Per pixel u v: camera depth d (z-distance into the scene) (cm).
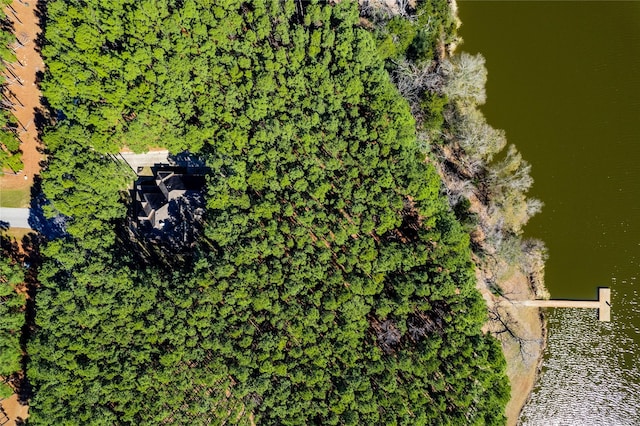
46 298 6956
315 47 6912
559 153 7769
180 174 7681
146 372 6944
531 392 7800
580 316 7806
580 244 7781
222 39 6988
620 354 7825
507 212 7681
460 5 7819
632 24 7756
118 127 7225
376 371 6850
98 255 7131
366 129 6994
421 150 7450
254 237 7119
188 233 7650
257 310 7050
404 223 7456
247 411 7088
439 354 6981
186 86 7069
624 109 7775
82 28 6669
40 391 6888
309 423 6988
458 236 6881
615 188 7794
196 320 7000
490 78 7800
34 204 7688
